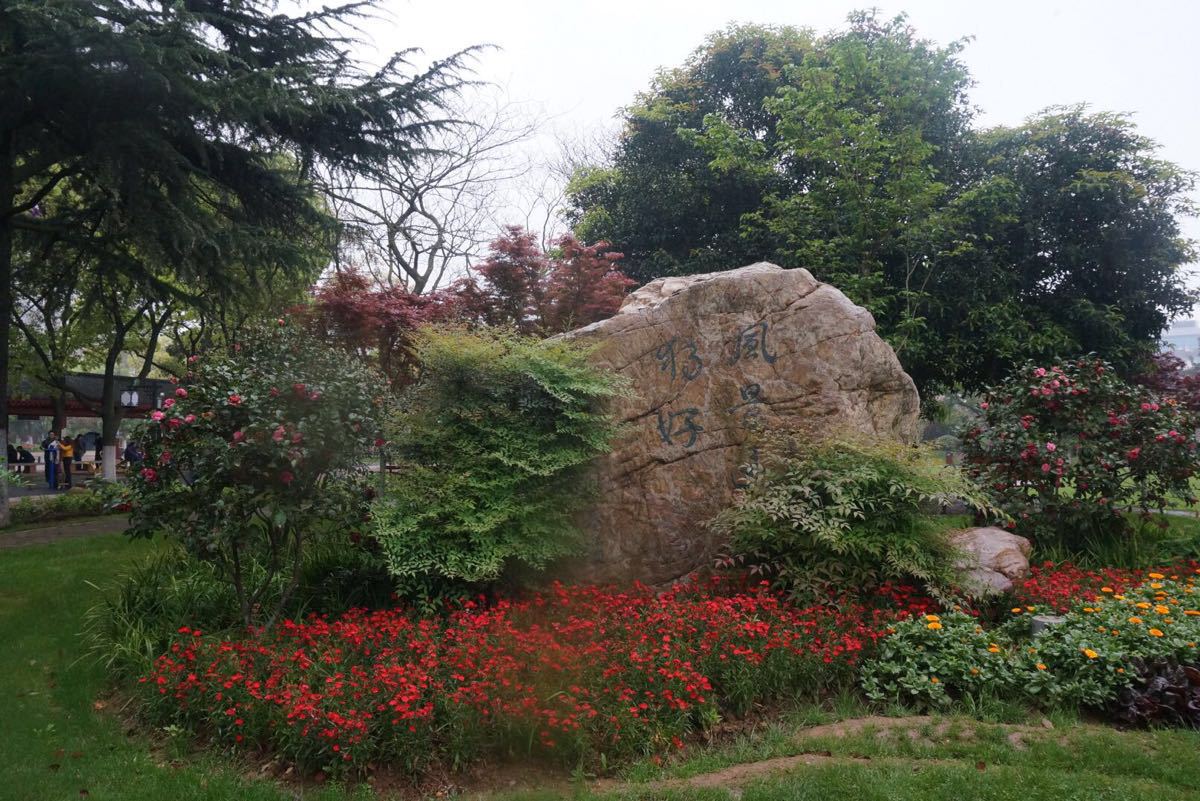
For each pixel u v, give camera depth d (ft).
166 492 17.49
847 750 13.84
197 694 15.03
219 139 41.65
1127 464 28.12
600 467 22.56
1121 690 15.48
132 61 33.55
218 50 37.32
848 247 45.65
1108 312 49.11
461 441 21.31
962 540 23.02
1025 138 52.37
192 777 13.24
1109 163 50.39
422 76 47.37
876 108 46.96
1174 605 18.37
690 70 61.11
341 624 17.92
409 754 13.42
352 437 18.13
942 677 16.42
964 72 47.50
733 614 17.89
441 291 43.04
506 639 16.24
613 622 18.13
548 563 22.00
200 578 21.50
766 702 16.19
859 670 16.94
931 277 49.96
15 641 20.15
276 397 17.51
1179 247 50.67
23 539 35.24
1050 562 25.04
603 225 61.72
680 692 15.06
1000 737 14.17
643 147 61.21
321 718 13.48
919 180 43.93
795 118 46.88
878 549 20.24
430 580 20.59
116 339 60.64
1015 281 51.16
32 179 46.11
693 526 23.20
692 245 59.06
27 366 60.34
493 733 14.01
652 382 23.26
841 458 21.89
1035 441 27.86
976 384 54.70
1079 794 11.98
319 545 23.81
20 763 13.85
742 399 23.73
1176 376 49.83
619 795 12.51
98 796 12.62
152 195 37.14
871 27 56.75
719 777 13.16
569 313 41.24
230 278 43.62
